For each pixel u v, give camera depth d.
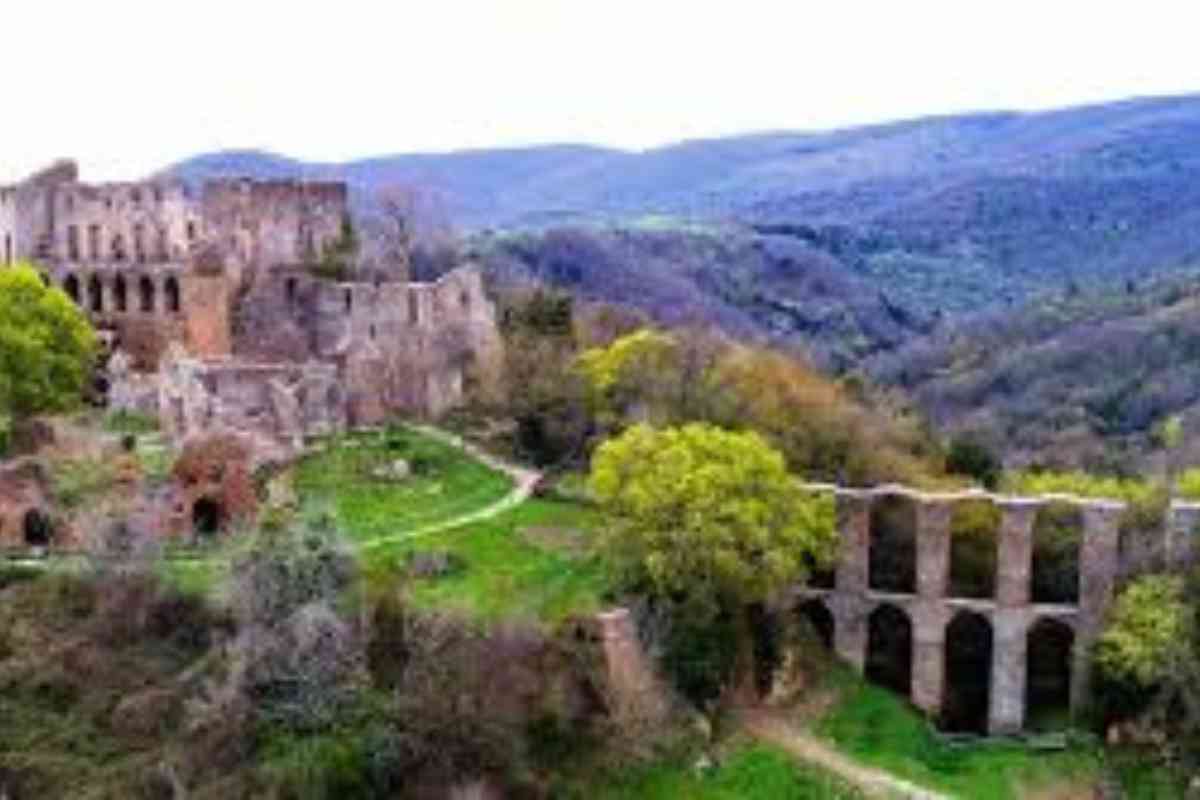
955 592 131.62
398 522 131.12
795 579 124.00
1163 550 127.81
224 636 112.56
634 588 118.50
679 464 118.75
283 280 167.50
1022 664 125.00
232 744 103.31
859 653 128.62
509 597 117.88
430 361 160.50
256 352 164.50
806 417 151.00
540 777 105.31
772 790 109.94
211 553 125.88
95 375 162.38
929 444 167.50
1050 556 132.12
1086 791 116.94
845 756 116.31
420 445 149.75
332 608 109.25
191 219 176.25
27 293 146.62
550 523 132.12
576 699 110.12
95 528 122.31
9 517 127.88
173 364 149.00
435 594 117.38
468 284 164.38
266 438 142.00
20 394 142.12
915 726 122.81
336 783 100.06
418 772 102.31
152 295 172.50
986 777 116.38
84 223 175.88
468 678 107.06
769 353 176.88
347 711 104.12
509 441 153.88
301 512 123.19
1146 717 121.62
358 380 156.50
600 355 157.00
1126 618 122.12
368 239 197.75
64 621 117.06
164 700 108.69
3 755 106.44
